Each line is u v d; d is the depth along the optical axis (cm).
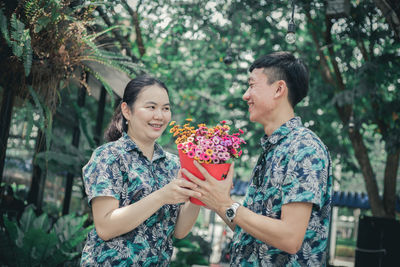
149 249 200
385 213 897
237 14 702
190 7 768
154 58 798
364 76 717
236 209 175
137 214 186
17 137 456
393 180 899
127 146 206
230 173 184
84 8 368
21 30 293
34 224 430
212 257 1345
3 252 383
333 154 1036
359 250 823
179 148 191
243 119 1046
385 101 779
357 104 858
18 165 481
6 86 356
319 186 172
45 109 355
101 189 191
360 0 652
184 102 1142
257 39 867
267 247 182
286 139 187
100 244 196
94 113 826
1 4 317
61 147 535
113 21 649
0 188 449
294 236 168
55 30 332
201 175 185
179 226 225
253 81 198
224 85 1038
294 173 173
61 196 624
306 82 197
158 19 728
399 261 800
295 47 934
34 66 345
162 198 186
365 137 1151
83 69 404
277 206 180
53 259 396
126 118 217
